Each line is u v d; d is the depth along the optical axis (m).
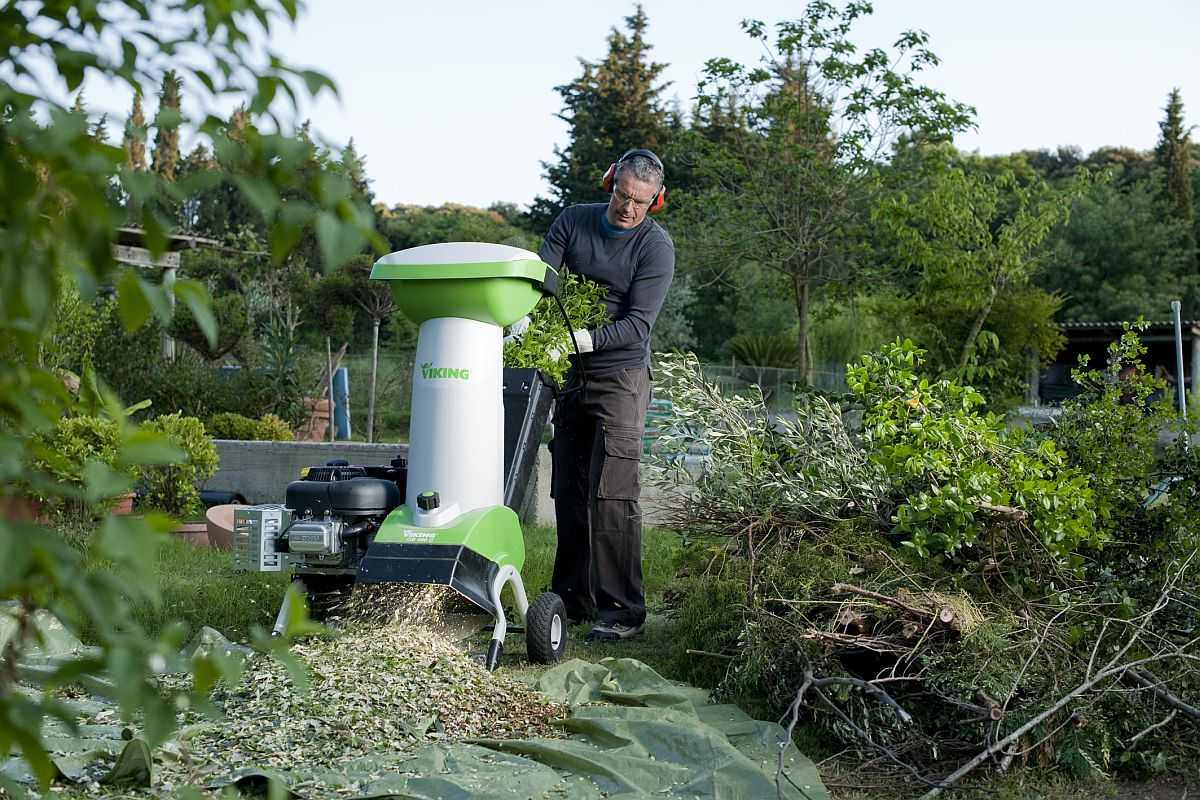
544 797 3.24
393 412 19.95
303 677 0.99
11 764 3.10
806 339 18.81
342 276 22.66
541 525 9.76
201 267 25.73
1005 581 4.29
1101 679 3.78
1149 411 5.16
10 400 0.92
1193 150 64.31
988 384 16.53
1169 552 4.52
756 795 3.41
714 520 5.11
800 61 17.72
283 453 10.88
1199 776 3.77
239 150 0.90
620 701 4.26
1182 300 45.41
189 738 3.36
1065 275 44.47
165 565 6.94
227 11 0.98
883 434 4.84
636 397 5.58
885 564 4.45
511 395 5.08
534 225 42.56
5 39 0.96
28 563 0.82
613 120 42.53
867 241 18.45
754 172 18.41
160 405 13.91
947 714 3.90
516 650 5.16
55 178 0.90
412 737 3.56
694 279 29.23
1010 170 15.69
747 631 4.23
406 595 4.38
